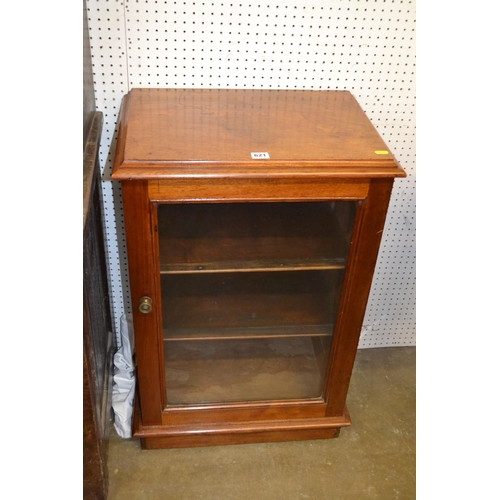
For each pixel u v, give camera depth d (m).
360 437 1.76
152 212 1.21
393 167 1.20
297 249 1.37
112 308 1.89
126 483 1.58
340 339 1.50
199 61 1.49
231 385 1.64
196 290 1.58
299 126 1.34
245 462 1.66
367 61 1.54
